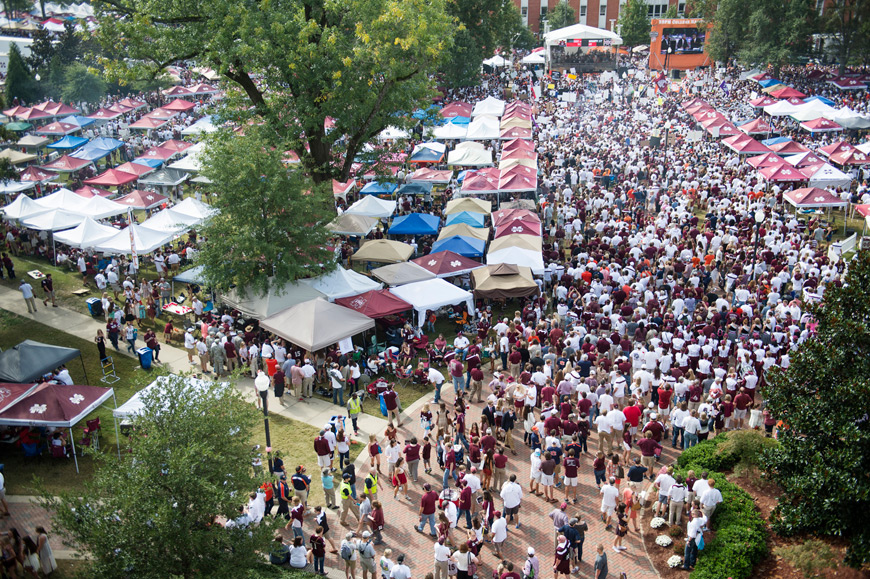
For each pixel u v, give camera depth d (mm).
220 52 26609
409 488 18688
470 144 46938
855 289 15078
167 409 13320
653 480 19031
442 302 26547
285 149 27484
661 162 46781
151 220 32844
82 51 73625
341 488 16734
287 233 26172
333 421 18875
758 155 47156
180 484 12039
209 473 12680
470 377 23984
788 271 29906
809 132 58219
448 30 34469
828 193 36531
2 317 27734
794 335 23891
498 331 25625
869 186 42562
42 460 19219
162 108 57812
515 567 15750
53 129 52906
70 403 18234
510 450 20422
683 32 92125
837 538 15508
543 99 71375
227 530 13031
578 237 33969
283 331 23516
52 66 67000
